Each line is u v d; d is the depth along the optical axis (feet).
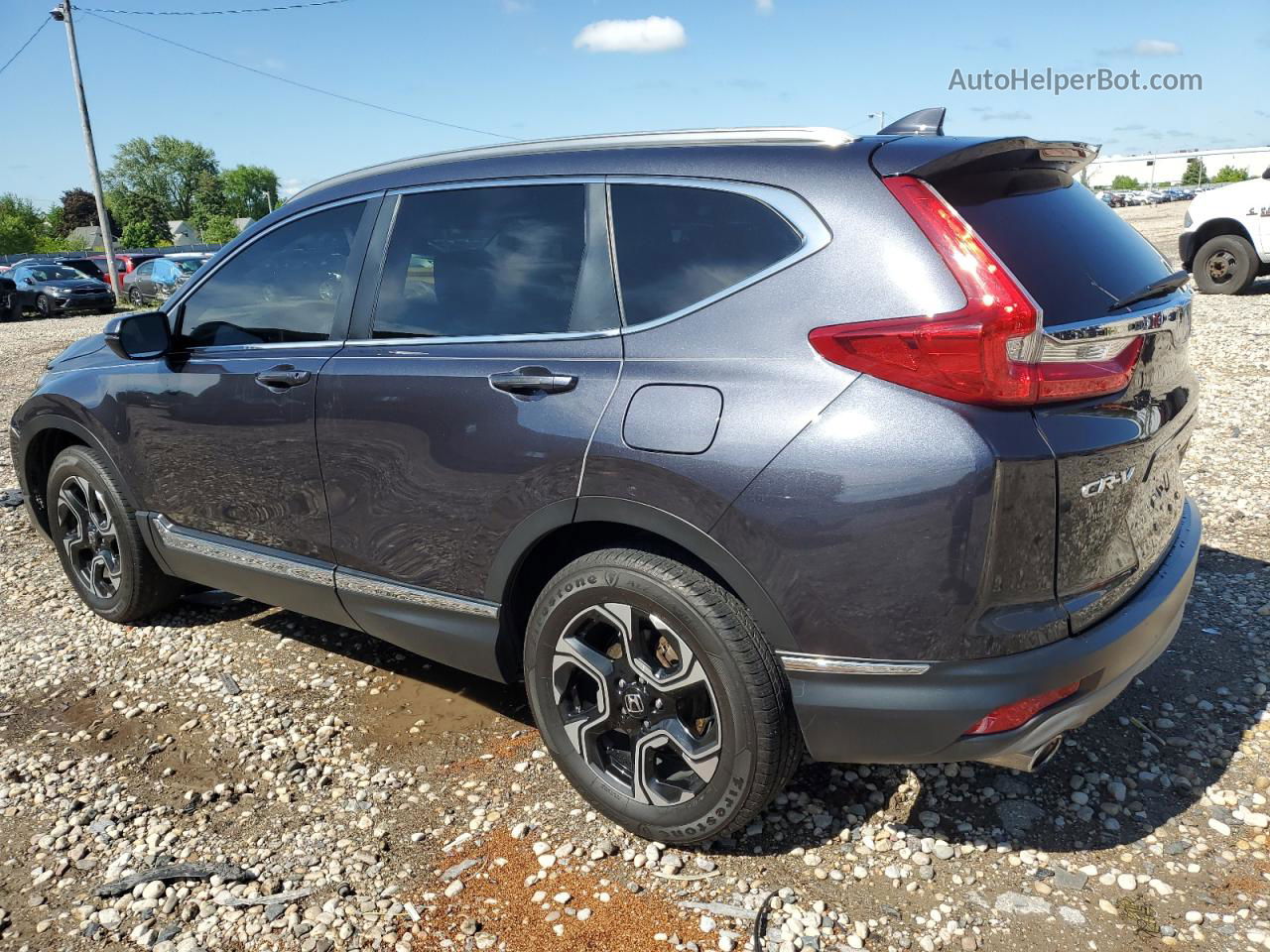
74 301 79.77
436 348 9.34
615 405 7.93
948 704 6.96
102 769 10.13
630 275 8.29
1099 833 8.47
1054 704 7.20
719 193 7.96
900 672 7.00
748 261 7.66
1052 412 6.82
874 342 6.86
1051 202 7.97
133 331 11.21
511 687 11.58
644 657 8.09
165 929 7.75
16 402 33.50
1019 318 6.55
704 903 7.79
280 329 10.87
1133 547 7.84
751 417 7.23
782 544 7.10
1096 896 7.72
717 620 7.48
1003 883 7.91
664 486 7.58
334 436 9.95
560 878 8.16
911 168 7.18
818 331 7.14
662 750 8.61
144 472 12.35
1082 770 9.33
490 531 8.84
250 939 7.61
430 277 9.64
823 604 7.07
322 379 10.05
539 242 8.94
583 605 8.29
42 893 8.23
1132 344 7.33
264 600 11.64
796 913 7.64
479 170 9.58
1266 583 12.97
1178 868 8.00
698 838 8.14
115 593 13.53
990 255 6.79
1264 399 22.09
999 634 6.87
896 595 6.85
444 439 9.00
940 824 8.67
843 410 6.93
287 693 11.61
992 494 6.58
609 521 8.01
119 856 8.69
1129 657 7.64
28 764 10.27
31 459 14.38
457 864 8.41
